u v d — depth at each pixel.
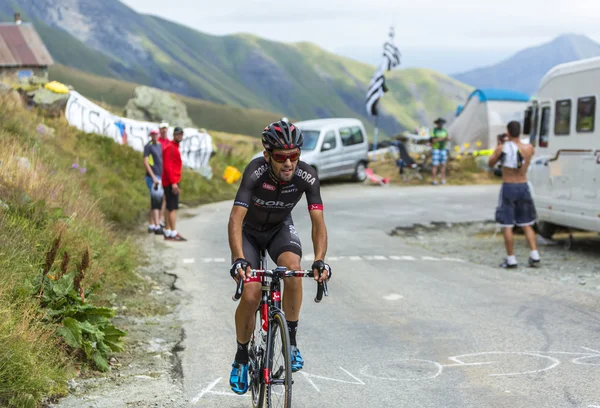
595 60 11.31
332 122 26.03
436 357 5.81
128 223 13.78
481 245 13.17
